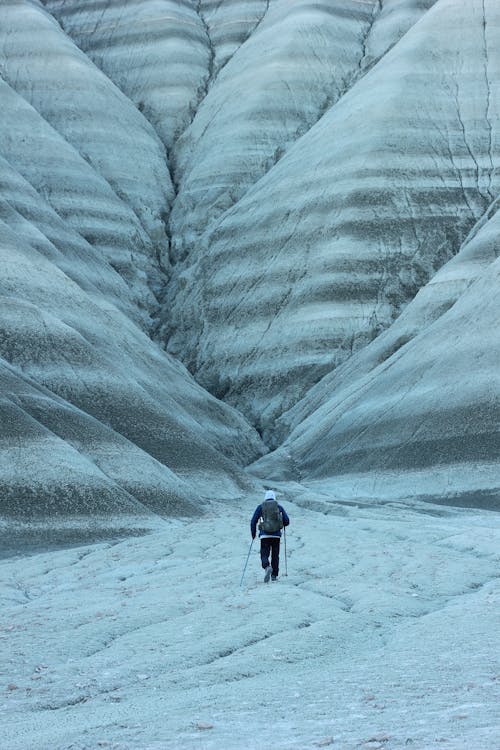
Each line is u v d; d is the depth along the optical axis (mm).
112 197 91438
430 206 78875
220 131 99188
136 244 89125
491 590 17000
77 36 123625
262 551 17797
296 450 60062
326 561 21125
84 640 12852
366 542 25094
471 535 26719
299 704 8148
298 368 71562
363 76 101062
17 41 108312
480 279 59438
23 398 40125
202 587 17625
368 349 67750
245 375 73500
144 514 35438
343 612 14711
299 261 77438
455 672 9156
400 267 75375
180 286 84375
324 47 105688
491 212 77125
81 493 34656
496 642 11109
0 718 8992
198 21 122938
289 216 80875
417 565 20125
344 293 74062
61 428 39469
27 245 58344
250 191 89000
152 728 7402
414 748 5688
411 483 47750
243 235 83125
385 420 53531
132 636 12844
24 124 92000
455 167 81938
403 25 108250
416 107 84875
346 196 78688
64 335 49219
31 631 13711
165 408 53344
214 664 11039
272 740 6477
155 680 10406
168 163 102875
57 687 10188
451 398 50750
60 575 22781
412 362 56625
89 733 7492
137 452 40969
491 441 47062
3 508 32875
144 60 115312
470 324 55062
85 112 101000
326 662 11148
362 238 76562
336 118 87750
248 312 77125
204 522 35062
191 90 111125
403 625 13594
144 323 81188
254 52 108125
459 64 89875
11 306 49094
